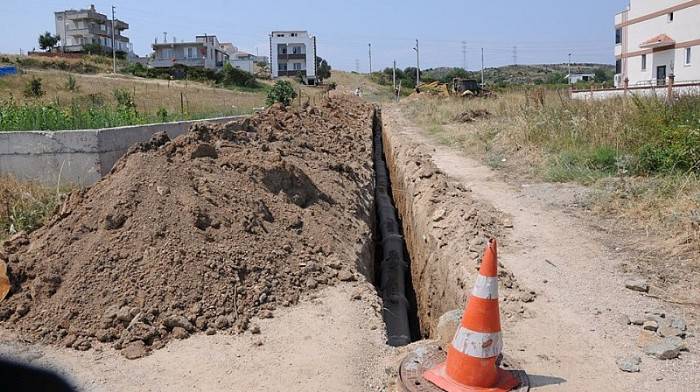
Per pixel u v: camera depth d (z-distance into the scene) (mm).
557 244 7301
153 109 21031
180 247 5637
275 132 12156
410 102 39875
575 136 13172
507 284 5996
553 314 5355
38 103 15336
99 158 9031
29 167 9102
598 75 87875
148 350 4648
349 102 33000
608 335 4926
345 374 4367
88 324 4859
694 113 12242
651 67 38500
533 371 4379
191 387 4164
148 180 6352
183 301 5160
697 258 6484
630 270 6316
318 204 8273
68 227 5816
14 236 5879
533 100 21406
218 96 40312
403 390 4105
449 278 7191
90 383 4180
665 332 4875
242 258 5875
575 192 9922
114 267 5340
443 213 9070
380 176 16047
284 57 87750
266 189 7656
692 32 34219
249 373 4359
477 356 4023
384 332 5129
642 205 8391
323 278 6098
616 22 43812
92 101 20891
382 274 9484
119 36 100500
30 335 4738
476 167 13203
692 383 4148
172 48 82438
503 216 8617
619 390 4094
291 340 4867
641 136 11844
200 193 6594
